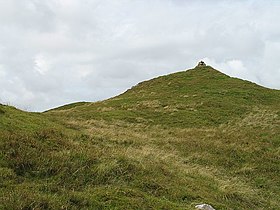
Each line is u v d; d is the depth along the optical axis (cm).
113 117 3759
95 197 1045
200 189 1424
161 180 1362
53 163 1251
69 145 1523
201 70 6931
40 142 1452
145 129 3291
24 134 1489
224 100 4694
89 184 1185
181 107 4347
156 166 1546
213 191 1470
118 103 4841
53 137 1561
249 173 2027
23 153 1257
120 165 1381
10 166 1175
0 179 1063
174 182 1408
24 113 2091
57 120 2492
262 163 2219
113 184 1223
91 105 4916
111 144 1952
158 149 2206
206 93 5153
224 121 3791
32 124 1781
